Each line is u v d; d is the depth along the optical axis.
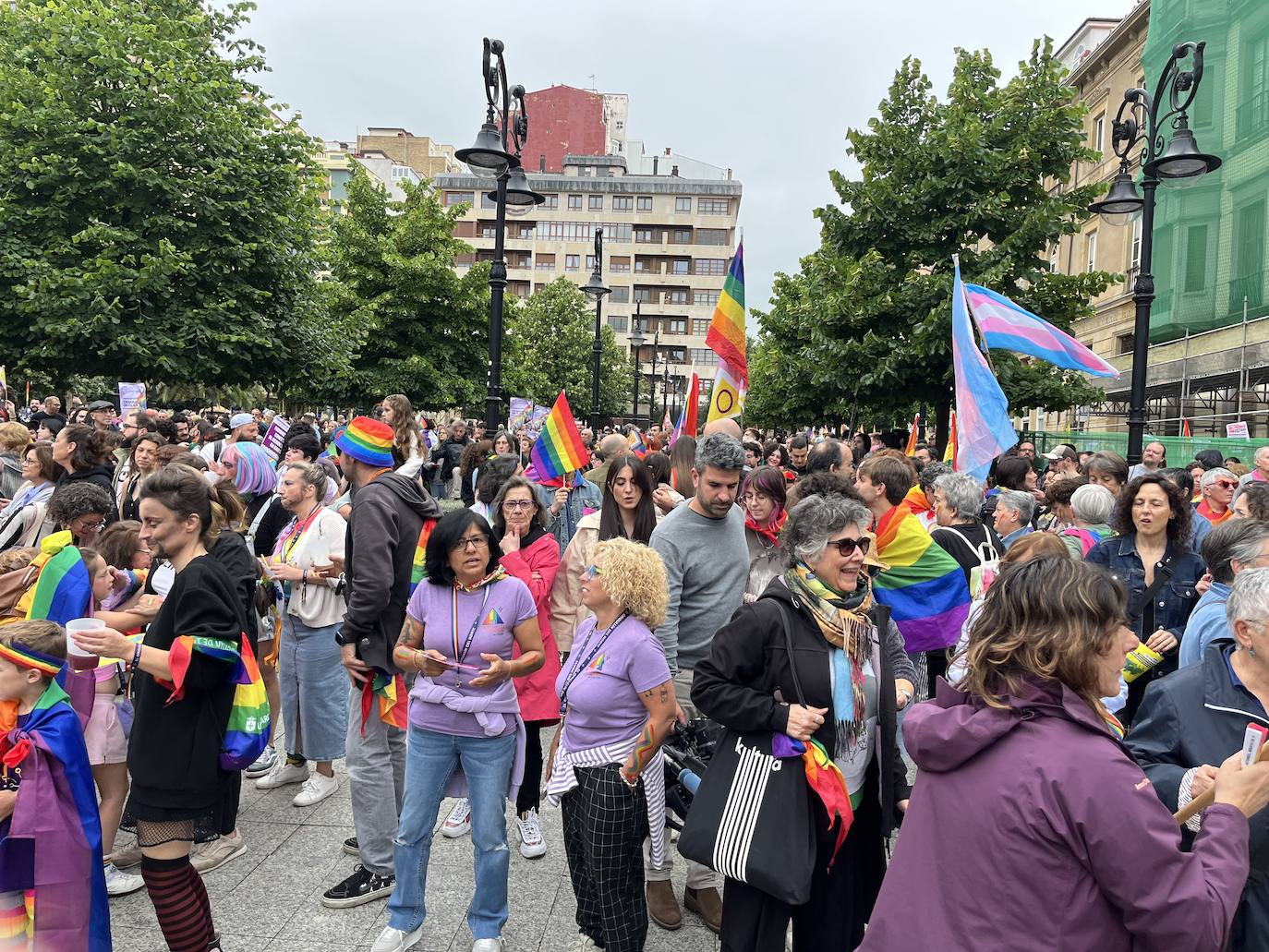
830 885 2.87
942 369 14.94
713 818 2.71
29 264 16.02
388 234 27.81
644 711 3.23
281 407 35.72
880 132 16.08
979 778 1.77
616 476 4.79
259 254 19.27
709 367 89.75
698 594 3.93
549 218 90.38
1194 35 20.52
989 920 1.68
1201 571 4.42
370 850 3.89
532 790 4.46
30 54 17.56
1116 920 1.66
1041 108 15.24
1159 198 22.00
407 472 5.51
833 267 16.38
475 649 3.42
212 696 3.13
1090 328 27.44
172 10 20.44
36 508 5.37
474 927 3.46
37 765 2.88
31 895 2.87
